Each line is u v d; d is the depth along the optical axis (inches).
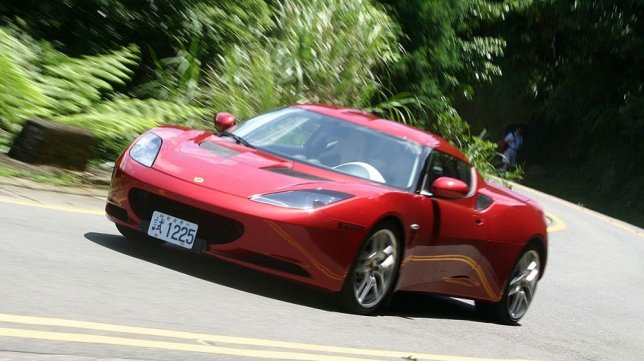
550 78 2659.9
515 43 2581.2
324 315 436.5
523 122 2677.2
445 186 479.8
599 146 2635.3
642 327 689.6
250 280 478.6
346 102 1066.1
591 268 1016.2
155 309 360.5
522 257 573.9
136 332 320.5
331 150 498.0
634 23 2471.7
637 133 2497.5
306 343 369.1
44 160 653.9
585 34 2502.5
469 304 631.2
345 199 440.8
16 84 712.4
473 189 539.5
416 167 497.7
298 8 1090.1
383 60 1209.4
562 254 1089.4
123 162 470.9
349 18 1131.3
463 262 522.9
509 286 572.7
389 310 514.9
